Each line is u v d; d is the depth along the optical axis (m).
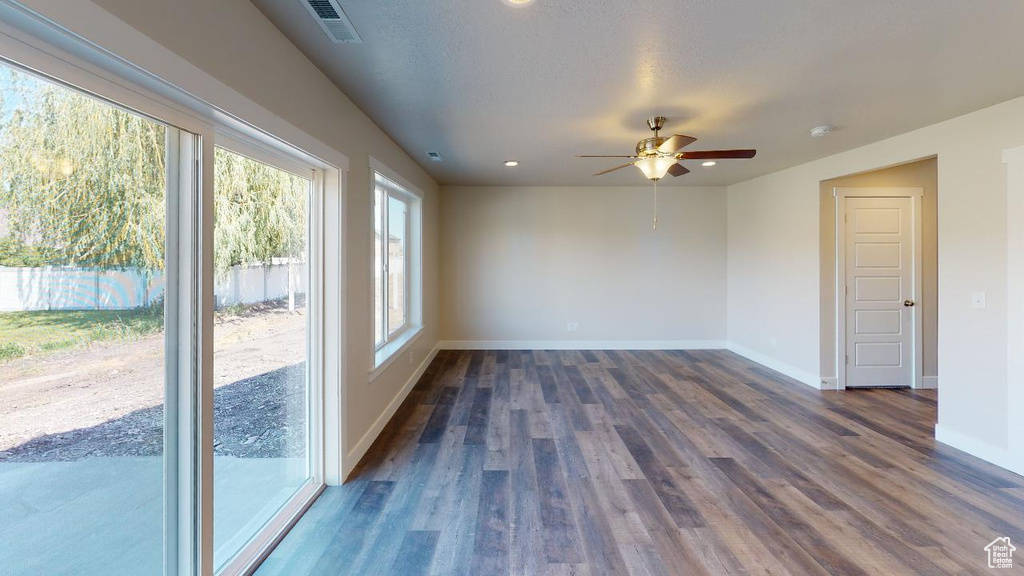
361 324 3.01
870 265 4.59
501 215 6.47
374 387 3.31
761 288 5.64
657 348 6.54
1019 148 2.73
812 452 3.07
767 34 1.98
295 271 2.39
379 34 1.96
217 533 1.78
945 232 3.22
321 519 2.27
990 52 2.15
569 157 4.52
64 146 1.12
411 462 2.92
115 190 1.27
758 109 2.97
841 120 3.21
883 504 2.40
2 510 1.02
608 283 6.53
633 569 1.89
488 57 2.21
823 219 4.56
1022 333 2.73
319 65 2.29
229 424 1.85
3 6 0.90
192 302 1.54
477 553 2.00
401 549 2.03
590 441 3.26
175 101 1.43
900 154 3.60
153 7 1.22
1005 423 2.83
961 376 3.09
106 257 1.25
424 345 5.35
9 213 1.01
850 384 4.61
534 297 6.54
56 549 1.14
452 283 6.49
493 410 3.95
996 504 2.39
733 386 4.70
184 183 1.52
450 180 5.98
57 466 1.13
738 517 2.28
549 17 1.83
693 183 6.20
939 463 2.89
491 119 3.21
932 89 2.62
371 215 3.21
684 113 3.07
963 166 3.08
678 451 3.09
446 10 1.77
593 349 6.53
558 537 2.12
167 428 1.47
